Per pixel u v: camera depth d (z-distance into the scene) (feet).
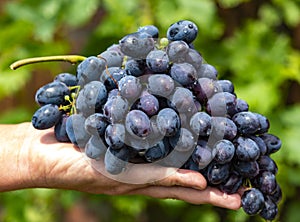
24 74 2.19
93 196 2.31
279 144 1.19
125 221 2.52
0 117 2.43
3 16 2.20
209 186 1.18
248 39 2.20
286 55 2.21
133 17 2.08
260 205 1.12
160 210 2.50
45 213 2.48
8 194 2.34
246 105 1.17
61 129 1.23
